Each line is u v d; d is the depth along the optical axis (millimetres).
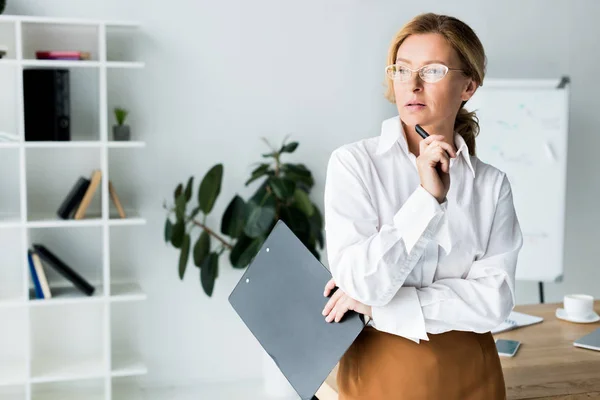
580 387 1943
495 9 4398
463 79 1544
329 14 4109
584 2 4547
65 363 3678
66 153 3760
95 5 3764
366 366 1553
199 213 3998
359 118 4211
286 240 1675
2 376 3473
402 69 1524
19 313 3734
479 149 4145
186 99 3936
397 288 1467
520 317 2621
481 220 1639
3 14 3646
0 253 3684
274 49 4043
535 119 4145
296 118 4113
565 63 4547
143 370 3615
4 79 3643
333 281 1562
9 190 3688
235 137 4027
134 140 3869
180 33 3896
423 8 4262
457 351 1551
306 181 3971
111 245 3865
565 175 4176
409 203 1423
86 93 3762
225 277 4055
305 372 1565
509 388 1931
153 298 3949
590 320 2590
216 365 4078
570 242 4645
